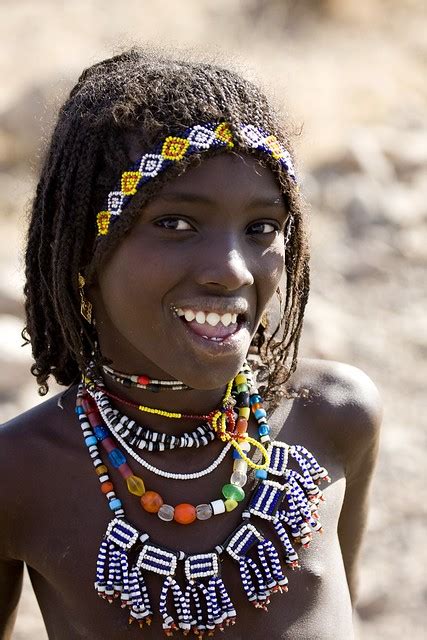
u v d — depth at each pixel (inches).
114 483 121.0
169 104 111.0
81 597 120.4
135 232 111.6
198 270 109.8
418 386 330.0
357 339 354.6
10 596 134.5
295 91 553.0
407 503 272.4
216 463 122.5
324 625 122.2
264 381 132.1
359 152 474.3
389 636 230.5
